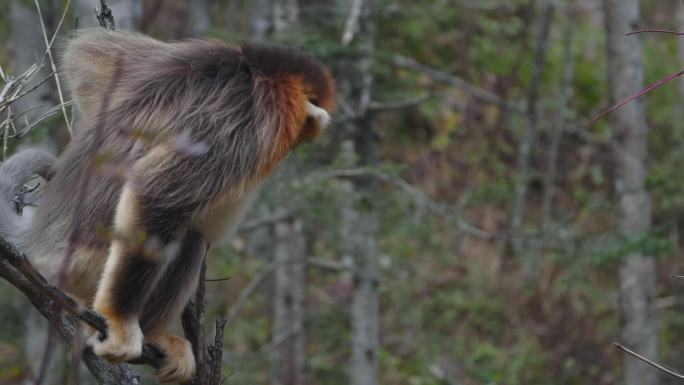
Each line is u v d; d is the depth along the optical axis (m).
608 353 19.45
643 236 13.52
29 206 7.30
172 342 7.03
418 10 16.09
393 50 17.61
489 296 20.62
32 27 16.06
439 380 18.83
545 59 23.25
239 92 6.84
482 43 23.36
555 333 19.92
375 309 15.30
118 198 6.45
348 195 13.95
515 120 22.28
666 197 15.55
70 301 5.72
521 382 19.09
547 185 20.97
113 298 6.23
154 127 6.57
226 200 6.61
